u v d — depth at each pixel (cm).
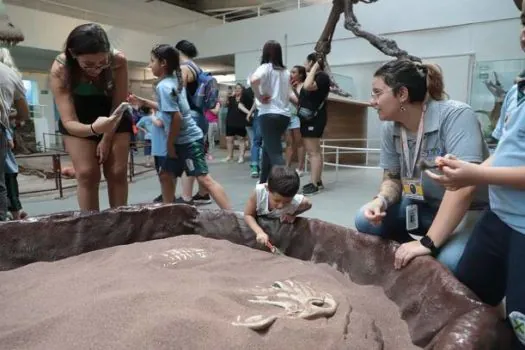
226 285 190
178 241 257
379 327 166
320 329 147
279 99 424
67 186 584
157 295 167
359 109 868
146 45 1477
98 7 1365
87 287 186
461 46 959
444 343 128
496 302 179
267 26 1292
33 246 236
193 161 356
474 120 192
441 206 189
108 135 274
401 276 185
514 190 143
